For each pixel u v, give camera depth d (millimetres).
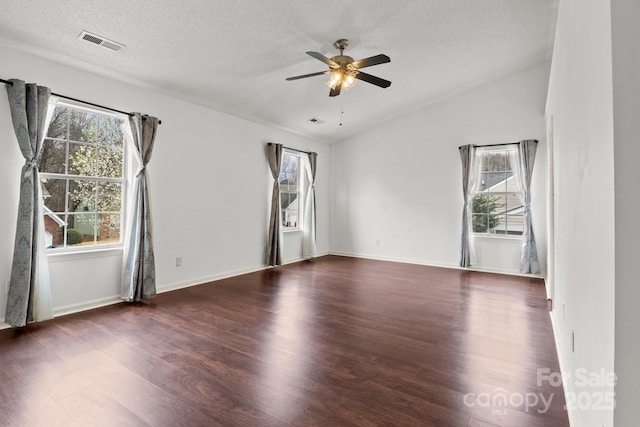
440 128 6230
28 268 3082
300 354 2641
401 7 3445
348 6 3299
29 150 3121
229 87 4520
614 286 960
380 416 1886
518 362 2533
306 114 5852
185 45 3490
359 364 2488
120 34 3172
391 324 3299
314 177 7059
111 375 2293
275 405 1979
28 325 3160
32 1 2668
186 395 2070
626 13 956
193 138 4738
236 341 2869
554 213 3666
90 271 3705
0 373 2303
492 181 5812
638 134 931
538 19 3865
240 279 5121
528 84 5414
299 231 6848
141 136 3980
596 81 1265
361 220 7227
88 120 3746
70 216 3613
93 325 3189
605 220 1107
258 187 5801
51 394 2064
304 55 3992
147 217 4008
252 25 3354
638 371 919
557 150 3201
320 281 5035
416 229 6535
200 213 4836
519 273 5539
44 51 3246
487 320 3424
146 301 3965
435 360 2559
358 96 5504
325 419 1855
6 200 3092
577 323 1823
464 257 5836
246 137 5578
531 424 1829
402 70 4863
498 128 5680
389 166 6836
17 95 3064
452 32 4008
